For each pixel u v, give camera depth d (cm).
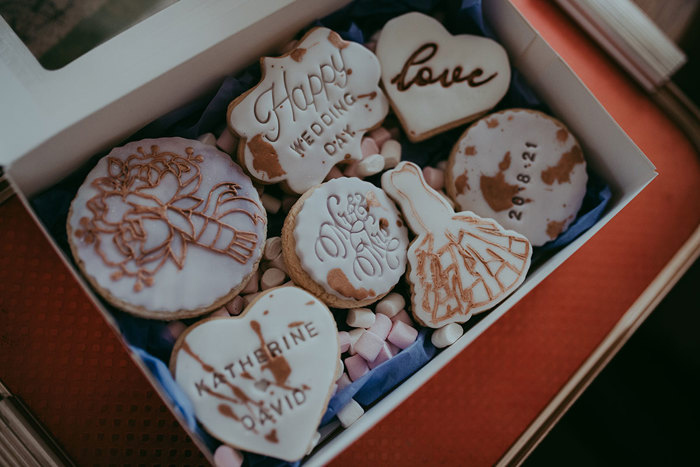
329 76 28
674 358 36
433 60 30
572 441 36
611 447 36
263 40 27
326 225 26
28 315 28
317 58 28
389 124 31
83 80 23
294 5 26
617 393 37
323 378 25
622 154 28
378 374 27
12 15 24
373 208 27
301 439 24
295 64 27
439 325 27
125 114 25
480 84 30
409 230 29
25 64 23
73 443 28
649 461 36
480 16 30
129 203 25
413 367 28
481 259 28
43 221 25
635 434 36
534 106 31
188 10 25
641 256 35
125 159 25
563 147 29
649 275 35
